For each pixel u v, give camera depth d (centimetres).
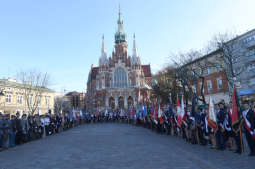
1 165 746
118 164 713
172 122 1672
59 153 952
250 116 817
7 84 4041
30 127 1523
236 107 894
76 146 1158
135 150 988
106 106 6406
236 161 722
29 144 1329
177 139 1399
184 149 997
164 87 3606
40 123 1681
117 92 6488
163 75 3672
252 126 805
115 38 7219
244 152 889
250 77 2989
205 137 1098
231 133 951
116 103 6394
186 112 1323
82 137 1634
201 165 676
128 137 1562
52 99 5359
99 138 1534
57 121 2217
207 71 3738
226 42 2506
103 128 2677
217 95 3475
